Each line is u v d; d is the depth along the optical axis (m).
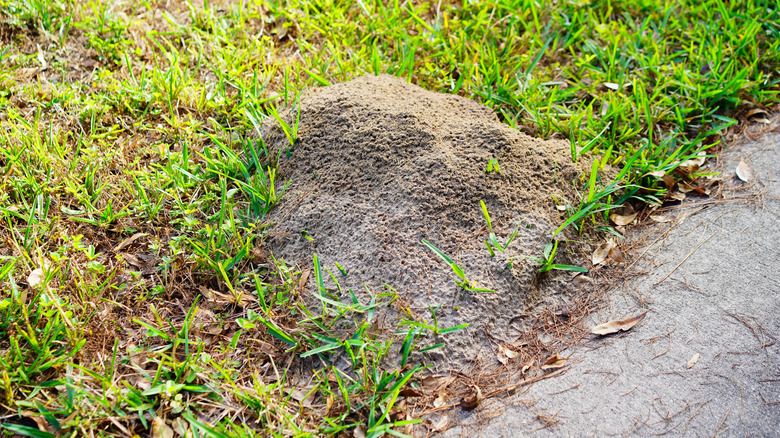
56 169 1.55
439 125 1.58
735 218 1.56
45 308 1.42
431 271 1.47
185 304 1.48
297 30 1.80
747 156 1.64
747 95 1.70
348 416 1.39
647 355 1.44
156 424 1.37
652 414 1.39
